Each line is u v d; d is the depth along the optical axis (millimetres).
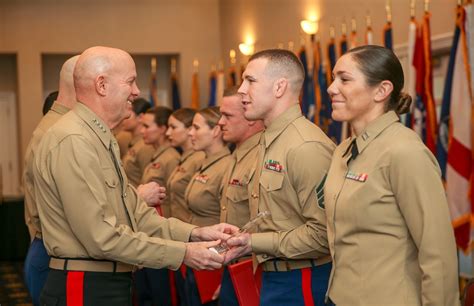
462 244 4660
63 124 2660
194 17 11016
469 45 4680
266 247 2746
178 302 4949
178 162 5539
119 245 2586
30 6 10516
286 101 2869
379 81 2322
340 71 2371
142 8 10844
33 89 10547
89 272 2629
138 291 5016
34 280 3213
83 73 2711
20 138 10609
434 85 5812
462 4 4879
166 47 10930
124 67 2768
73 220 2564
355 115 2357
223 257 2730
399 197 2211
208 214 4199
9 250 8969
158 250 2668
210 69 11086
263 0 9328
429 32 5184
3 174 11211
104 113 2732
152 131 6020
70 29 10641
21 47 10500
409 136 2258
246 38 9953
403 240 2240
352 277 2301
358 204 2275
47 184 2623
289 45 8305
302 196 2709
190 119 5133
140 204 2984
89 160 2588
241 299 3021
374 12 6629
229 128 3508
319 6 7746
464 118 4676
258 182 2887
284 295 2797
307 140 2746
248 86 2883
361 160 2324
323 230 2654
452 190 4691
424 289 2152
